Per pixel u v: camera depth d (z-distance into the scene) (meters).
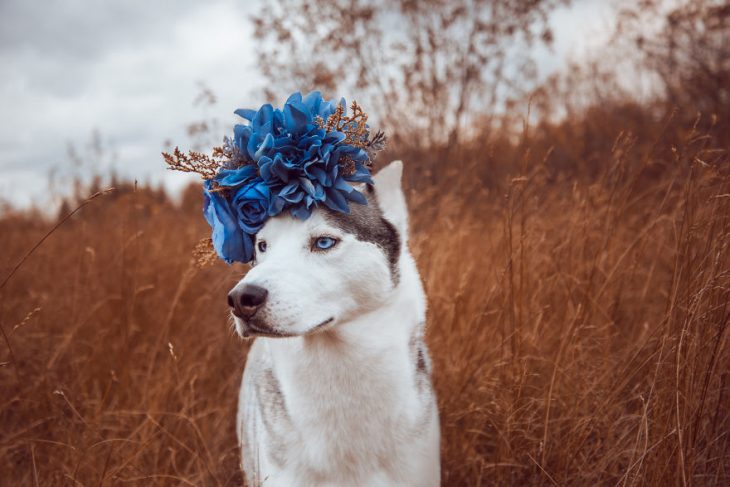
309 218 2.30
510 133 7.11
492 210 4.94
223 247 2.44
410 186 6.34
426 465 2.48
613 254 3.77
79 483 2.76
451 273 4.19
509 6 7.25
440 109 7.21
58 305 4.79
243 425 2.93
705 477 2.63
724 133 6.24
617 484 2.50
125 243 4.36
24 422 3.57
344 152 2.34
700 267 2.66
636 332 3.63
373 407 2.36
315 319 2.21
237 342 4.35
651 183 5.17
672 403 2.56
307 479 2.40
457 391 3.36
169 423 3.48
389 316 2.41
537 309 3.50
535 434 3.07
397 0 7.46
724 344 2.66
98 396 3.62
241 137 2.39
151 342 4.39
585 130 7.73
